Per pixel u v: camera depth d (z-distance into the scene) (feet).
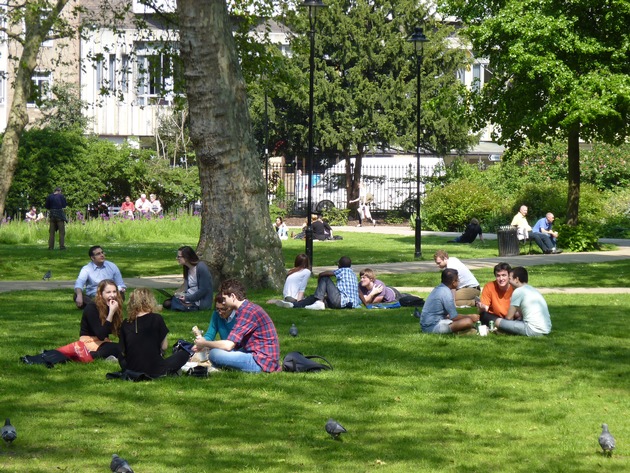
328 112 186.70
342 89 184.65
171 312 56.39
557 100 104.68
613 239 130.00
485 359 41.11
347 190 193.57
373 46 184.03
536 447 27.22
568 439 28.02
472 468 25.16
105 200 181.27
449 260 60.03
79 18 198.49
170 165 201.77
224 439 27.81
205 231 68.44
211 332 38.24
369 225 183.32
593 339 46.70
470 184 160.25
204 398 32.86
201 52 66.80
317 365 38.01
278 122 188.55
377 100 183.93
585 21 106.83
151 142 208.64
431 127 184.65
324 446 27.20
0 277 82.23
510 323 47.62
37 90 97.86
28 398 32.63
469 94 120.16
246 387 34.63
